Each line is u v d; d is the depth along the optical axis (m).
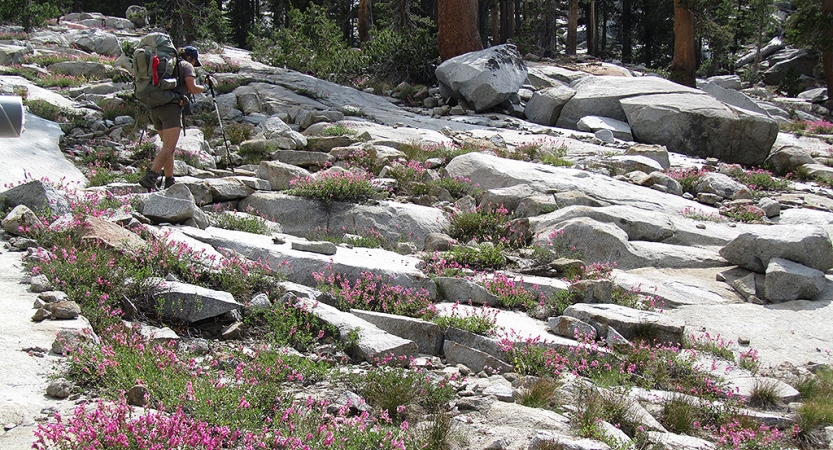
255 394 4.38
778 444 5.24
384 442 4.00
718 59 59.41
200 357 5.25
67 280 5.81
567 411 5.21
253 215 9.91
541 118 21.75
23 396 4.08
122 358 4.50
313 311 6.22
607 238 9.43
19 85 16.22
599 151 16.53
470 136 17.27
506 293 7.84
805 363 7.18
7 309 5.22
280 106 18.23
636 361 6.49
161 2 32.59
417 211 10.27
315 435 3.97
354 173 10.95
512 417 4.85
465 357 6.18
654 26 63.56
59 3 50.62
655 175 13.63
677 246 9.91
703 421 5.63
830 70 39.62
